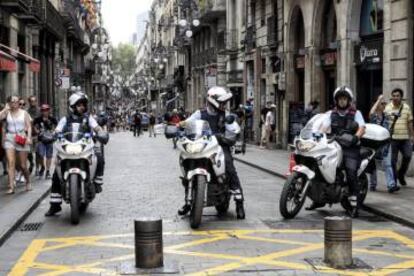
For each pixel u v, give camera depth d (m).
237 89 41.16
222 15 46.00
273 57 31.06
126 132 68.81
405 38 16.69
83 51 61.94
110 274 7.07
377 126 11.22
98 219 10.57
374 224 10.12
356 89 20.75
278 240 8.79
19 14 26.78
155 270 7.12
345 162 10.49
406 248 8.35
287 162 21.38
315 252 8.05
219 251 8.13
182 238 8.94
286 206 10.23
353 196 10.62
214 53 48.06
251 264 7.44
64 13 45.09
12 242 8.95
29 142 13.60
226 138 10.05
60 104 43.84
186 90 66.06
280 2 29.28
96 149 10.80
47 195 13.66
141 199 12.85
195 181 9.65
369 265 7.37
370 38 19.70
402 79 16.86
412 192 13.16
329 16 23.70
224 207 10.77
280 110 30.06
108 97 117.00
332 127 10.68
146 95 125.00
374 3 19.42
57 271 7.25
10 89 26.23
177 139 10.20
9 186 13.31
